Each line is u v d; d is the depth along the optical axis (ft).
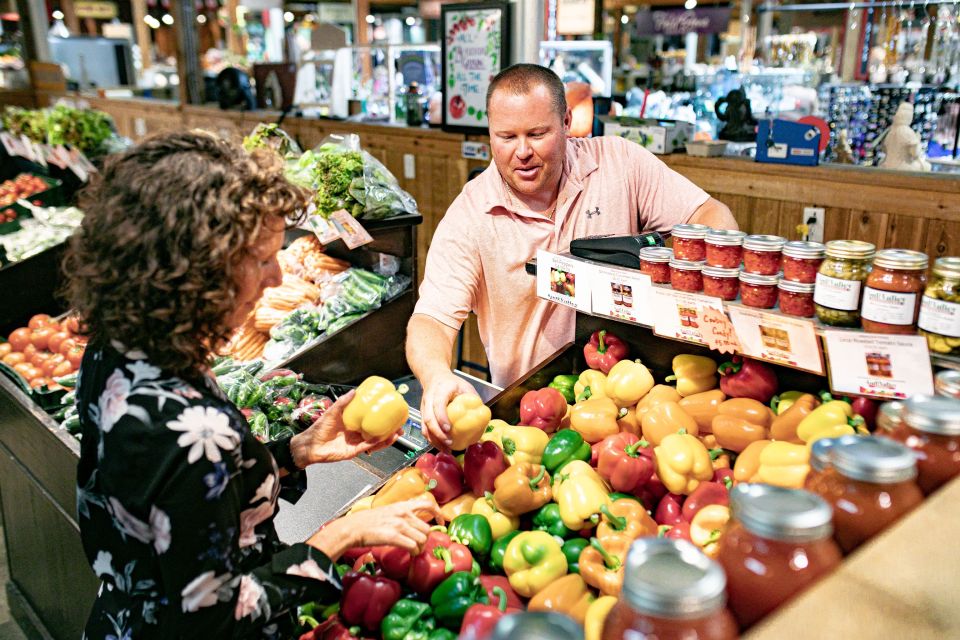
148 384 3.91
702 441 5.76
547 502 5.49
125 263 3.76
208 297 3.81
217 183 3.76
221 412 4.01
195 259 3.74
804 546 3.01
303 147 19.48
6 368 9.98
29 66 28.91
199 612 3.87
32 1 28.37
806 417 5.01
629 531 4.92
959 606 2.36
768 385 5.55
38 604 9.99
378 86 20.29
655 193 7.99
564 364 6.93
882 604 2.37
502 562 5.09
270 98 20.81
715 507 4.84
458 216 7.92
